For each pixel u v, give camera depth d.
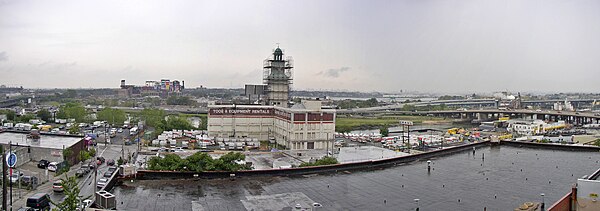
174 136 181.00
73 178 40.12
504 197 37.69
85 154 117.12
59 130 192.38
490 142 66.19
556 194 38.53
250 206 34.81
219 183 41.56
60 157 107.94
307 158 127.25
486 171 48.00
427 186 41.50
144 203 34.81
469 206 35.06
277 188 40.31
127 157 126.81
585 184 32.53
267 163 117.88
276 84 185.62
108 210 29.95
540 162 52.97
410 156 54.88
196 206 34.47
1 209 60.59
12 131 142.12
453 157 56.34
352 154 132.75
